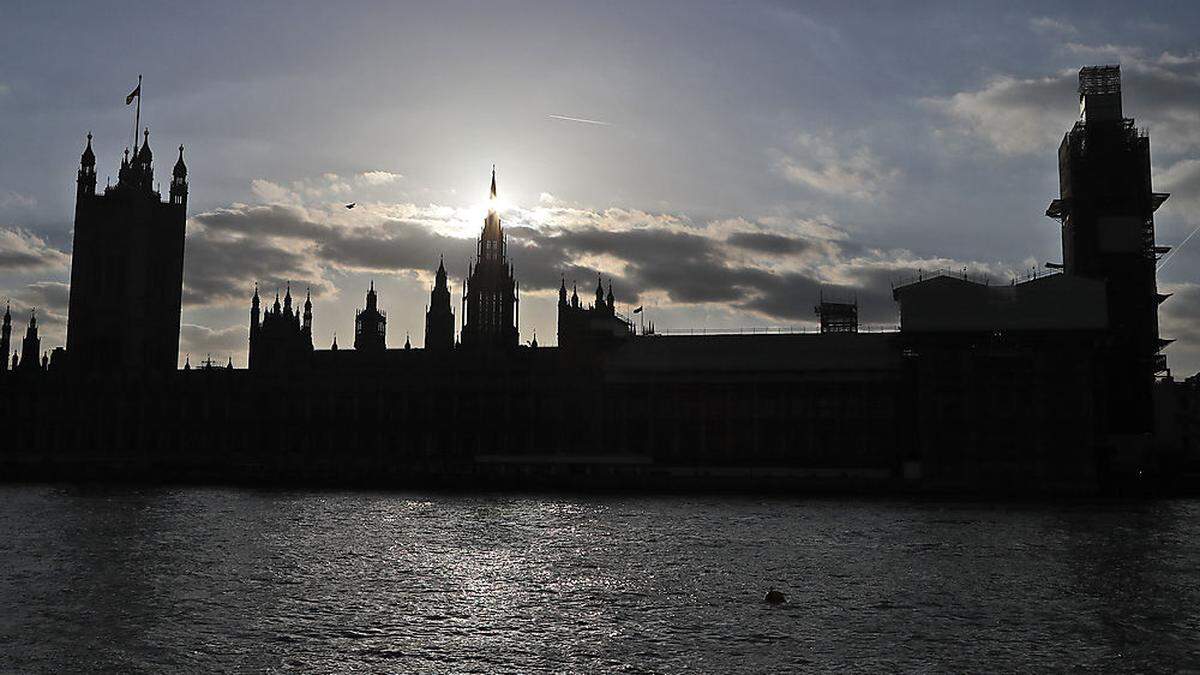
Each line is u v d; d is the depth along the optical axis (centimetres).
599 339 19612
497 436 19650
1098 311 16775
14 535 9594
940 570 7681
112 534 9738
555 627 5781
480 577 7394
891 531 10288
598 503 14175
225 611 6144
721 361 18788
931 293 17300
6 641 5369
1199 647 5356
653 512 12625
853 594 6731
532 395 19600
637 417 19025
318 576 7400
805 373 18338
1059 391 16775
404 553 8606
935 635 5588
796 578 7344
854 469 17575
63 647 5256
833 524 11025
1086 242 18638
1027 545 9131
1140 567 7831
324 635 5572
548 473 17075
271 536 9725
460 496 15488
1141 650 5288
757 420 18475
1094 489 16225
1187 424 19850
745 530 10400
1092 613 6141
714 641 5459
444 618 6006
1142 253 18438
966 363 17100
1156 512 12606
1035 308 16962
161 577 7281
